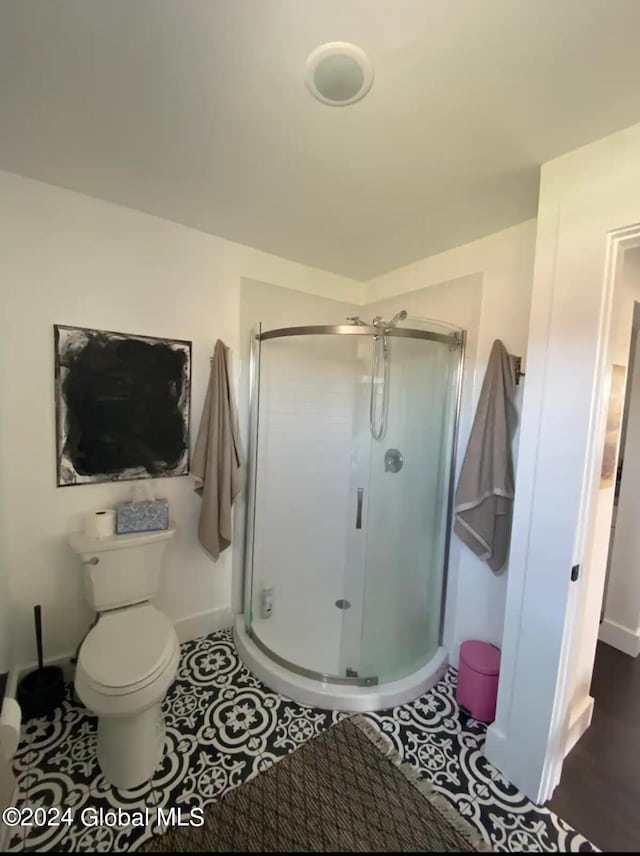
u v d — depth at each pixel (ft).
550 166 4.41
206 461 6.74
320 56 3.15
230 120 3.95
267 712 5.66
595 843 4.11
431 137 4.09
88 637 5.06
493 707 5.54
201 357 6.89
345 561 8.07
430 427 7.05
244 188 5.26
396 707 5.89
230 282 7.06
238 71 3.34
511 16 2.77
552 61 3.12
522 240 5.87
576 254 4.18
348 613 7.62
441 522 6.99
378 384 7.59
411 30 2.91
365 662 6.39
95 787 4.50
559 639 4.38
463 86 3.40
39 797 4.38
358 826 4.20
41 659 5.59
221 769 4.77
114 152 4.59
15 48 3.15
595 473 4.30
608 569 8.45
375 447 7.66
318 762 4.91
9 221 5.18
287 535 7.84
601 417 4.21
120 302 6.07
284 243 7.00
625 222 3.82
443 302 7.06
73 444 5.85
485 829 4.21
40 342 5.50
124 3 2.78
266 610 7.56
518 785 4.68
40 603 5.80
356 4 2.75
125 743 4.46
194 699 5.86
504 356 5.88
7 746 4.24
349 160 4.54
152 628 5.29
